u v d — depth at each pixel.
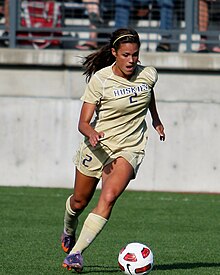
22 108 49.78
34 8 50.94
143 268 21.30
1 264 24.09
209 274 22.95
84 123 21.62
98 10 50.25
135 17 49.78
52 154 49.72
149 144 49.09
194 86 49.09
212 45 51.06
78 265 21.72
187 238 30.80
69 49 51.56
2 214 37.06
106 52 22.70
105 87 21.70
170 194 47.47
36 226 33.34
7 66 49.91
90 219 21.53
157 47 50.84
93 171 22.42
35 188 48.72
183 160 49.06
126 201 43.34
